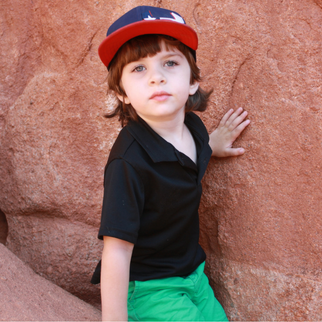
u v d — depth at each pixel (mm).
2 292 1514
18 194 2217
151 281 1570
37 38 2377
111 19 2092
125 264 1368
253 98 1780
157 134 1481
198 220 1772
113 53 1449
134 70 1417
